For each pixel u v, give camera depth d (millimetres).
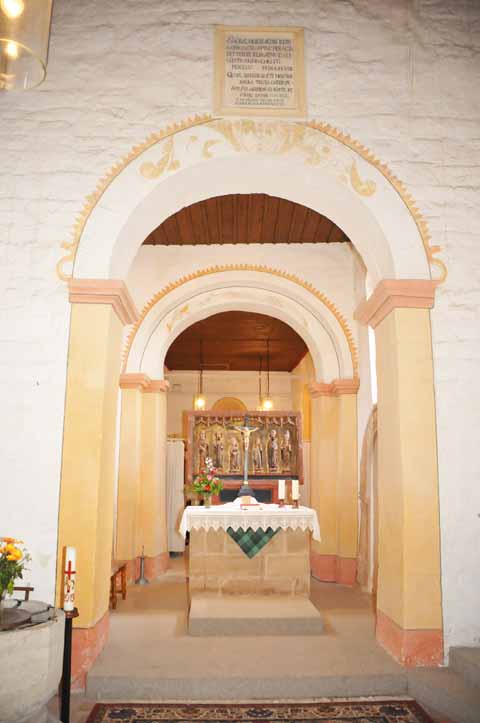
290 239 9070
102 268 5402
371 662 4977
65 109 5703
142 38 5891
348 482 9180
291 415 11539
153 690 4566
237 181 6047
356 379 9312
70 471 5043
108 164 5617
